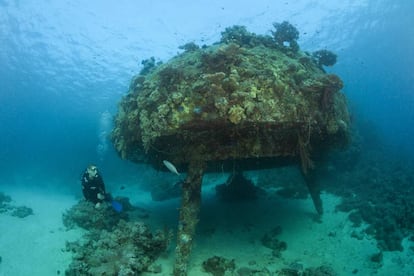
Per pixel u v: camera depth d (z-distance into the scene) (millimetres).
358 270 5934
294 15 23125
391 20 25031
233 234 7578
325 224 8094
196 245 6828
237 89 4867
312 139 6371
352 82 40500
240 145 5285
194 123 4832
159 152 6070
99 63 27984
